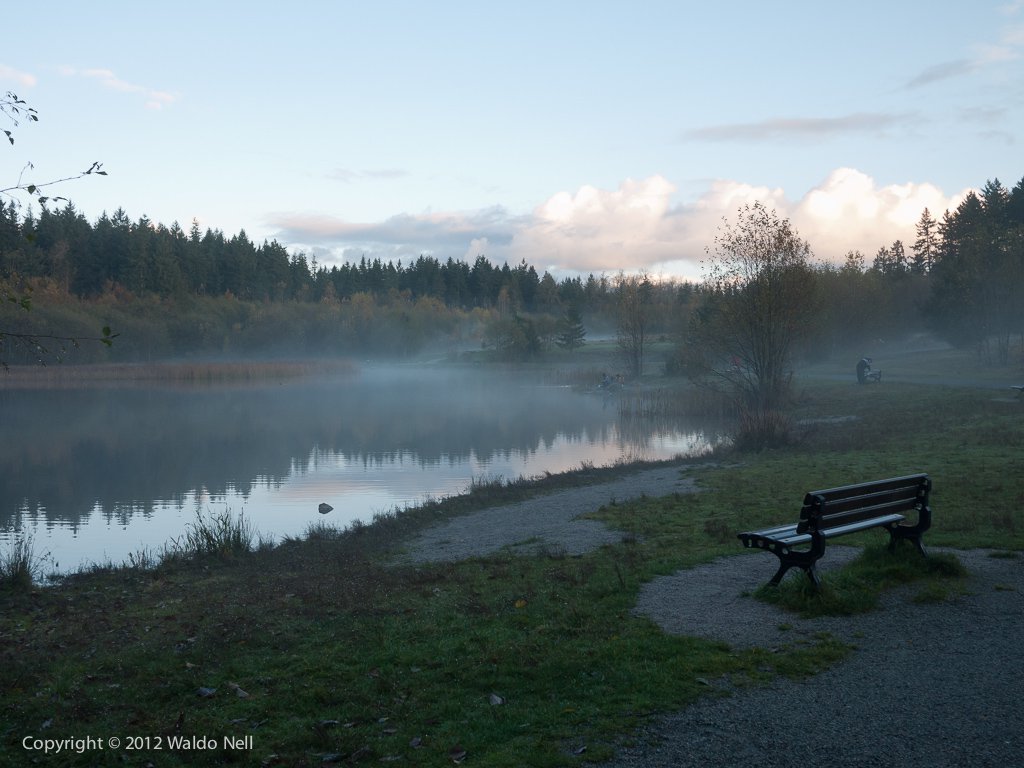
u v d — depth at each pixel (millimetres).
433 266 190125
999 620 7547
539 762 5098
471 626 8180
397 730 5766
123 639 9078
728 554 10727
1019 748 5117
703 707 5836
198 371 88375
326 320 123812
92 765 5520
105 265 115062
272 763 5375
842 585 8445
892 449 21578
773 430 25688
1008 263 52375
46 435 41000
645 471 23375
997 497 13539
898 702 5836
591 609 8391
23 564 14062
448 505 19812
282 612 9562
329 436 40000
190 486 26797
